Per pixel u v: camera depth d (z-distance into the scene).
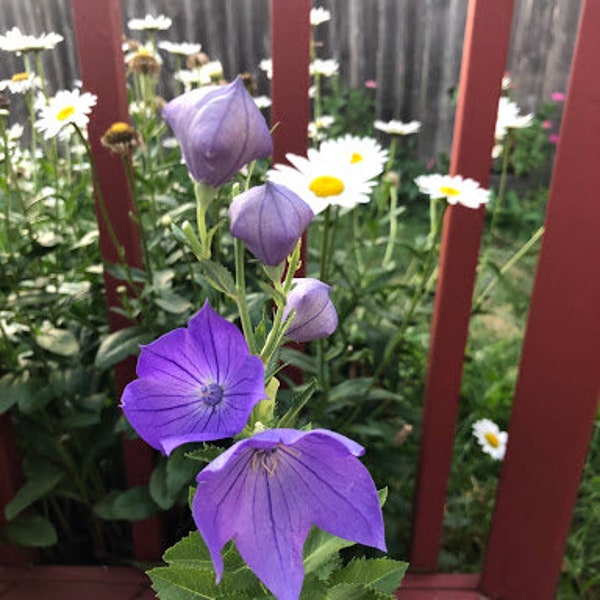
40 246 0.67
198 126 0.29
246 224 0.30
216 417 0.30
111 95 0.60
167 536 0.78
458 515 0.84
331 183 0.62
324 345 0.75
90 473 0.76
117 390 0.69
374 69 2.15
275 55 0.58
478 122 0.58
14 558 0.75
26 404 0.66
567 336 0.61
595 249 0.58
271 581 0.30
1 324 0.68
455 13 2.06
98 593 0.72
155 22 0.95
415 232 1.70
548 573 0.69
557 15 2.03
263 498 0.30
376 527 0.30
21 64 1.58
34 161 0.83
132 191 0.63
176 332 0.29
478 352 1.07
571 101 0.55
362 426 0.72
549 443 0.64
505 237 1.68
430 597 0.71
